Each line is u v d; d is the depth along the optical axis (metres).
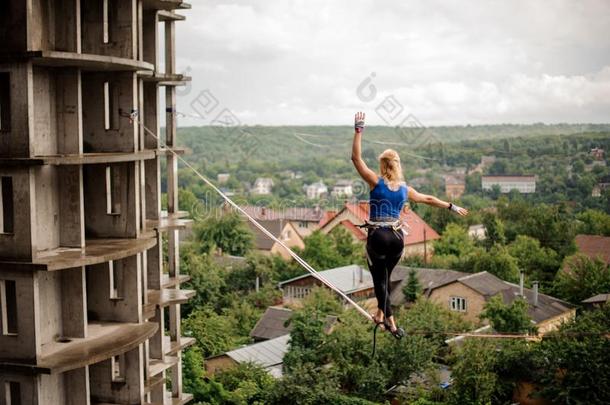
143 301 26.73
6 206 23.36
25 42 20.69
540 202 103.81
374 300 73.81
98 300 24.72
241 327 67.88
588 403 46.75
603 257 86.06
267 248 96.94
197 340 59.38
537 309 64.94
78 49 22.56
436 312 59.50
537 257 85.75
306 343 54.28
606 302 56.41
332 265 86.62
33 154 20.88
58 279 23.06
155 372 27.80
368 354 51.88
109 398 24.72
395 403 50.41
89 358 21.45
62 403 23.12
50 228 22.91
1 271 20.95
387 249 13.91
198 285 73.38
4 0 20.80
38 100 22.41
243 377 50.53
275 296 78.50
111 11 24.19
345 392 51.28
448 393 48.28
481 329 57.78
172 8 27.94
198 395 45.69
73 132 22.94
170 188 30.50
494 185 112.06
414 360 50.72
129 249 22.94
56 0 22.61
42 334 22.55
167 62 29.77
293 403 47.22
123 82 24.28
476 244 97.19
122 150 24.42
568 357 47.88
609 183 103.88
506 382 49.81
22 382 21.33
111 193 25.70
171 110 30.55
